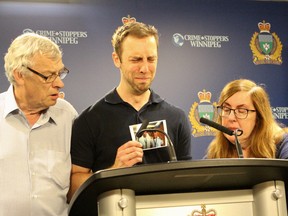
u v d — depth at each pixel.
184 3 3.35
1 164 2.03
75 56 3.12
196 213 1.06
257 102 2.16
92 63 3.13
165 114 2.33
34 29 3.10
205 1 3.38
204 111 3.24
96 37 3.17
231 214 1.08
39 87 2.03
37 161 2.07
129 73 2.27
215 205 1.08
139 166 0.94
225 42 3.36
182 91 3.24
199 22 3.35
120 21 3.22
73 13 3.17
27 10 3.12
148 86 2.29
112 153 2.24
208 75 3.30
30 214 2.00
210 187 1.09
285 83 3.38
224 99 2.21
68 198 2.15
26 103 2.10
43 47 2.04
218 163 0.94
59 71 2.06
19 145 2.08
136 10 3.26
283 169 1.00
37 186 2.03
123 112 2.30
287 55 3.42
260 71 3.37
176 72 3.26
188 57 3.29
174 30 3.31
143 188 1.03
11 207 1.99
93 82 3.11
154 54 2.29
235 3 3.41
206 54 3.32
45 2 3.14
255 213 1.10
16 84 2.08
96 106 2.31
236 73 3.34
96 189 1.00
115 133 2.25
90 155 2.22
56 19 3.14
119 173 0.94
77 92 3.08
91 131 2.24
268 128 2.17
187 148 2.34
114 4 3.23
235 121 2.17
